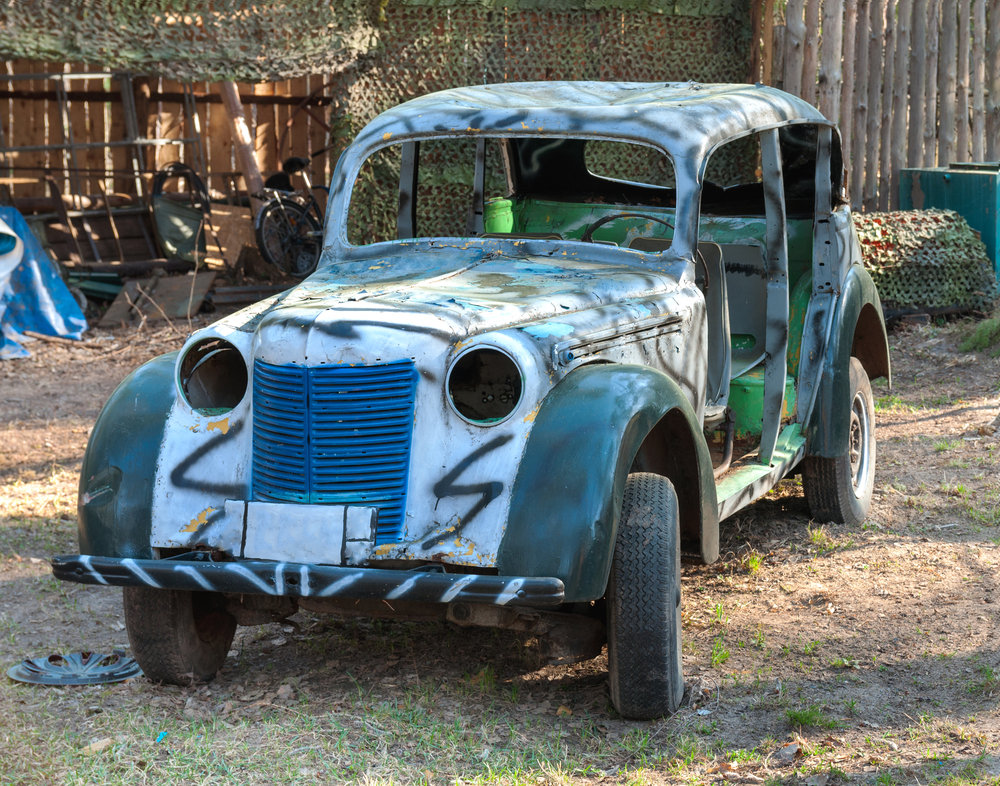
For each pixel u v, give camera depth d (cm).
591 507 313
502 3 985
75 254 1195
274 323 338
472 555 316
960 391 798
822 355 512
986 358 864
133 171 1239
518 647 420
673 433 368
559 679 390
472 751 333
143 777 318
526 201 574
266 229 1168
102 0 904
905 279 954
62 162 1283
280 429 334
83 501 352
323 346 328
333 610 362
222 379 373
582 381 338
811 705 360
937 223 965
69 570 338
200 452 349
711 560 383
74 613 468
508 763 325
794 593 467
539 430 325
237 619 381
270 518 331
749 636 423
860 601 454
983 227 992
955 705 360
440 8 977
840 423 515
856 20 1059
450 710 362
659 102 433
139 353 996
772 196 465
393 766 323
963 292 968
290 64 952
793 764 323
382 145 443
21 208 1209
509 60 1001
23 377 926
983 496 582
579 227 555
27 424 791
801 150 532
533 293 368
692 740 338
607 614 345
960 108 1088
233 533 337
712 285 468
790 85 1063
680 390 356
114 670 399
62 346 1015
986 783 305
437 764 325
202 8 930
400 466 326
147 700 374
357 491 327
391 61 980
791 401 514
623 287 386
